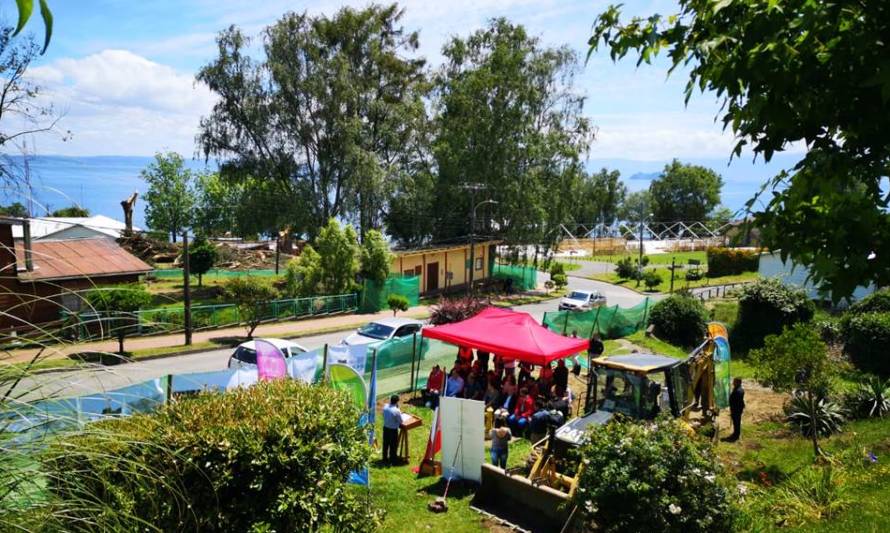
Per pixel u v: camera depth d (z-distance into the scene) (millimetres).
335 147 44781
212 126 43969
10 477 2918
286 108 43844
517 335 15344
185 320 24625
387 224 53250
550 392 15250
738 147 3863
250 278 26609
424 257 44156
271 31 43031
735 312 28875
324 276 35406
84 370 3340
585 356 23828
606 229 101812
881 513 8141
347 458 6027
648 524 6938
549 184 50781
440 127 51031
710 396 13500
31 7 1465
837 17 3055
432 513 9711
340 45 46656
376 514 6934
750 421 15531
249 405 5914
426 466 11617
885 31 3061
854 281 3361
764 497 9555
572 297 38562
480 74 47438
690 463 7184
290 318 32250
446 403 11047
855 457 10906
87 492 3283
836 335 22609
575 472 10055
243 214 46188
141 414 5414
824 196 3553
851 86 3260
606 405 12000
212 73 42344
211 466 5242
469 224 51562
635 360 12195
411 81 52156
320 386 6746
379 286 37125
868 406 14742
